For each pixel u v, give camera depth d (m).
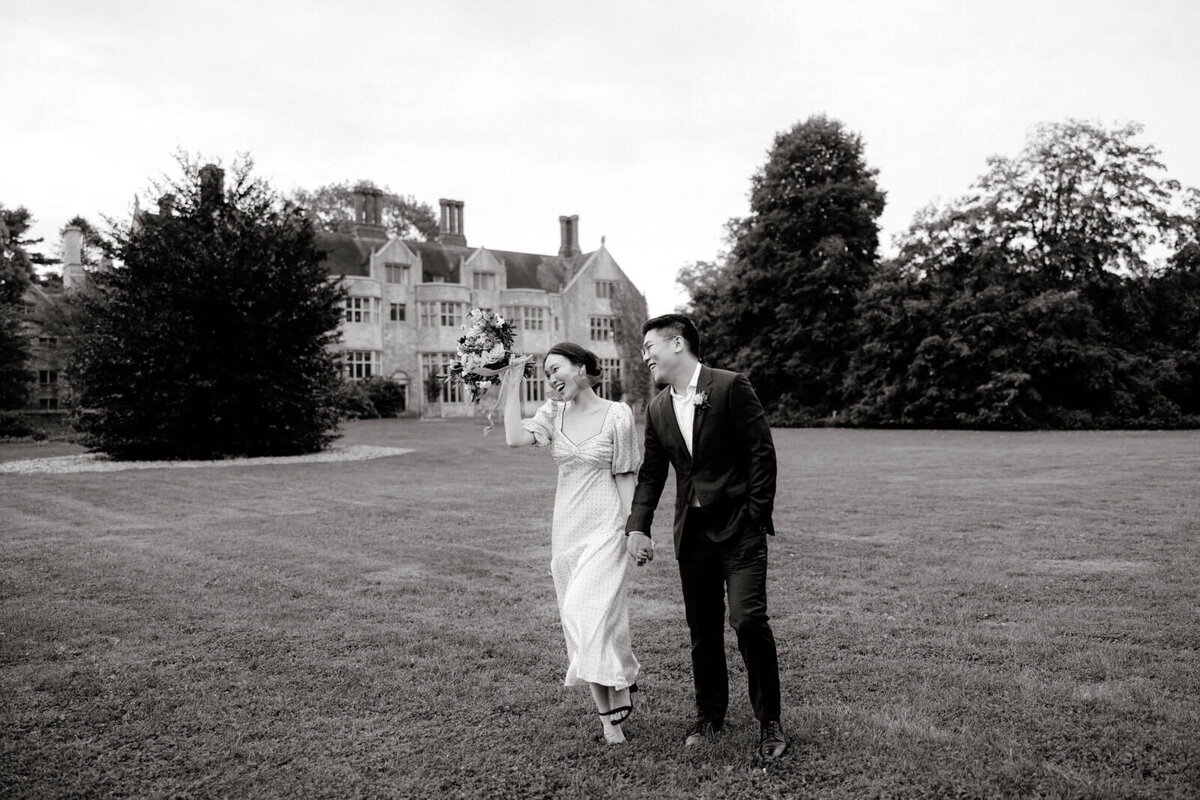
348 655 4.65
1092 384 33.22
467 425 37.62
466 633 5.04
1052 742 3.31
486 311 3.90
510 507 10.68
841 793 2.97
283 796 3.03
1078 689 3.87
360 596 6.02
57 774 3.21
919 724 3.53
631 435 3.80
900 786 2.99
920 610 5.38
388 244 50.66
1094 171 35.78
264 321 19.20
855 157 40.69
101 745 3.47
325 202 62.34
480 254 53.84
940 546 7.53
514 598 5.93
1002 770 3.07
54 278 56.25
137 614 5.51
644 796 2.99
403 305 51.47
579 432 3.80
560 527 3.83
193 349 18.69
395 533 8.68
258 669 4.41
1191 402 35.94
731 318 42.38
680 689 4.11
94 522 9.59
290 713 3.82
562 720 3.70
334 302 21.06
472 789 3.07
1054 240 35.78
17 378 31.59
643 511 3.65
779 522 8.98
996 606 5.43
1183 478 12.63
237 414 19.58
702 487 3.47
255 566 7.04
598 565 3.62
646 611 5.55
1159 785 2.93
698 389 3.50
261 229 20.11
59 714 3.82
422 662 4.50
